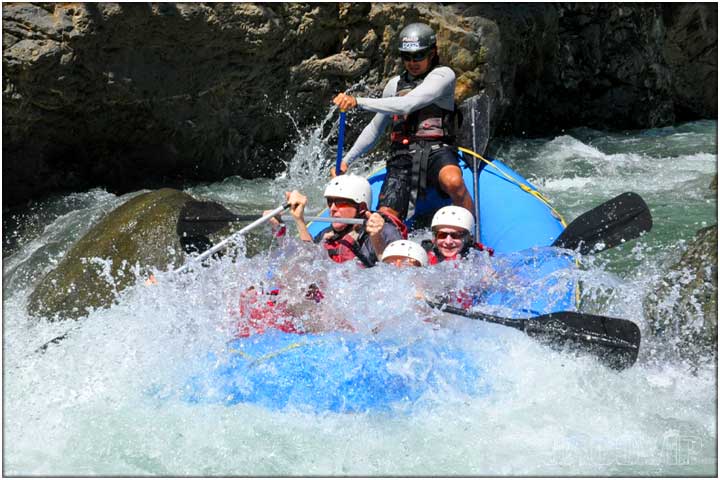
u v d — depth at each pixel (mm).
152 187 23312
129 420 11117
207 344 11984
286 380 11156
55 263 18203
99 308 15945
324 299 12195
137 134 22266
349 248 13141
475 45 25156
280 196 22938
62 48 19641
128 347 12617
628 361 11883
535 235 15359
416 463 10172
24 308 16422
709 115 35531
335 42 23812
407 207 15641
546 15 29047
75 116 21078
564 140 29266
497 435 10703
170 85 21672
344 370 11203
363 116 24625
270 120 24000
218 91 22531
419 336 11938
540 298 13352
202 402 11273
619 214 14500
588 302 14492
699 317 13547
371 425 10805
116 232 16984
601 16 31859
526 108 30781
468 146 17000
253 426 10820
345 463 10172
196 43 21453
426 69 15641
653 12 33281
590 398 11648
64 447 10555
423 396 11180
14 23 19203
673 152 28125
